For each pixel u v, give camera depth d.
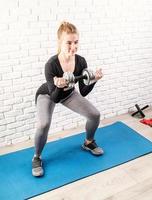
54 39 2.89
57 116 3.21
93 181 2.38
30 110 3.00
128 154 2.78
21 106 2.92
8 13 2.55
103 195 2.21
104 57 3.32
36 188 2.28
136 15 3.39
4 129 2.90
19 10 2.60
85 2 2.95
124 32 3.37
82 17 2.99
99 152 2.74
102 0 3.06
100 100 3.49
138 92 3.83
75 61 2.39
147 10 3.46
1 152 2.83
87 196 2.21
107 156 2.75
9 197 2.18
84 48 3.13
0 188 2.29
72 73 2.28
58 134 3.22
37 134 2.38
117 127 3.36
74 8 2.91
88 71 2.31
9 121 2.90
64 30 2.19
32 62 2.84
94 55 3.23
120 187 2.30
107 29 3.22
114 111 3.68
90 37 3.12
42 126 2.33
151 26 3.59
